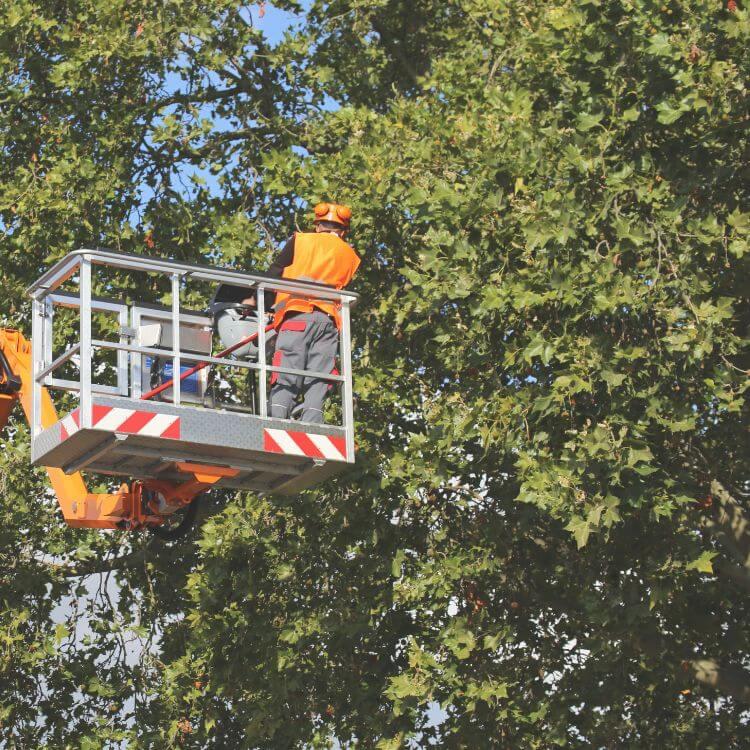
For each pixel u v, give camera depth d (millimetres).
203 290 48188
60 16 49312
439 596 42344
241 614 44688
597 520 34719
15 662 47688
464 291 37062
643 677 47750
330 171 43562
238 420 28812
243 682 45594
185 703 48062
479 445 43000
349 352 30938
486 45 49531
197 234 49000
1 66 46938
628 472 35906
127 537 51594
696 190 36906
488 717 43562
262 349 29797
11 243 46688
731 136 35812
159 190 49969
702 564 38750
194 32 46812
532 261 36000
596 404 37500
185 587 48062
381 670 45875
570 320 35750
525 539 45844
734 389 36562
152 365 30328
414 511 45219
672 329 36188
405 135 42719
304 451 29500
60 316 46344
